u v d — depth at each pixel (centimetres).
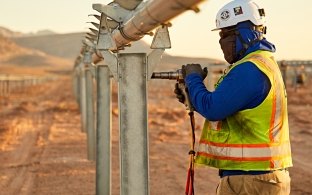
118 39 545
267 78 369
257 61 372
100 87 873
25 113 3061
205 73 406
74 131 2153
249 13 388
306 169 1266
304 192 1024
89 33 756
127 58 456
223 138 386
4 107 3441
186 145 1752
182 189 1070
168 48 451
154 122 2462
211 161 395
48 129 2203
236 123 381
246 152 377
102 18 479
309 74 6575
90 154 1426
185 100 417
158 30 449
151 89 6688
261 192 380
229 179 386
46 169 1305
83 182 1148
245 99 368
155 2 362
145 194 463
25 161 1439
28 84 7688
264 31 398
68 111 3147
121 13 488
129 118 459
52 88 7125
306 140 1808
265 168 375
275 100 375
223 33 399
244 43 387
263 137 374
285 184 387
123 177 464
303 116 2655
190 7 328
